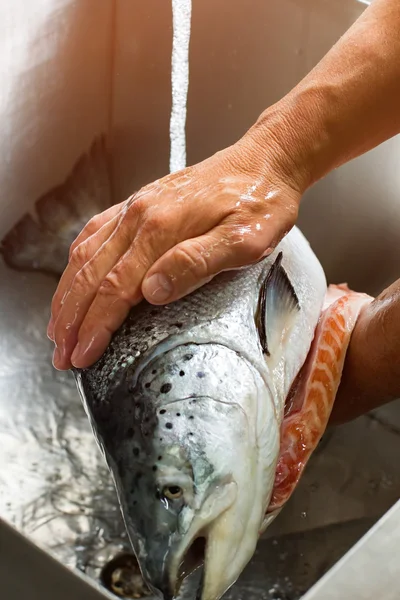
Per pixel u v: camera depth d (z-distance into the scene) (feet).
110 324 2.63
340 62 2.83
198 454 2.53
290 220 2.72
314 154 2.80
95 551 3.15
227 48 3.51
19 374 3.56
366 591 2.27
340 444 3.28
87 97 3.64
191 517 2.52
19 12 3.49
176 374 2.59
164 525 2.52
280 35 3.43
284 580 2.99
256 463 2.61
